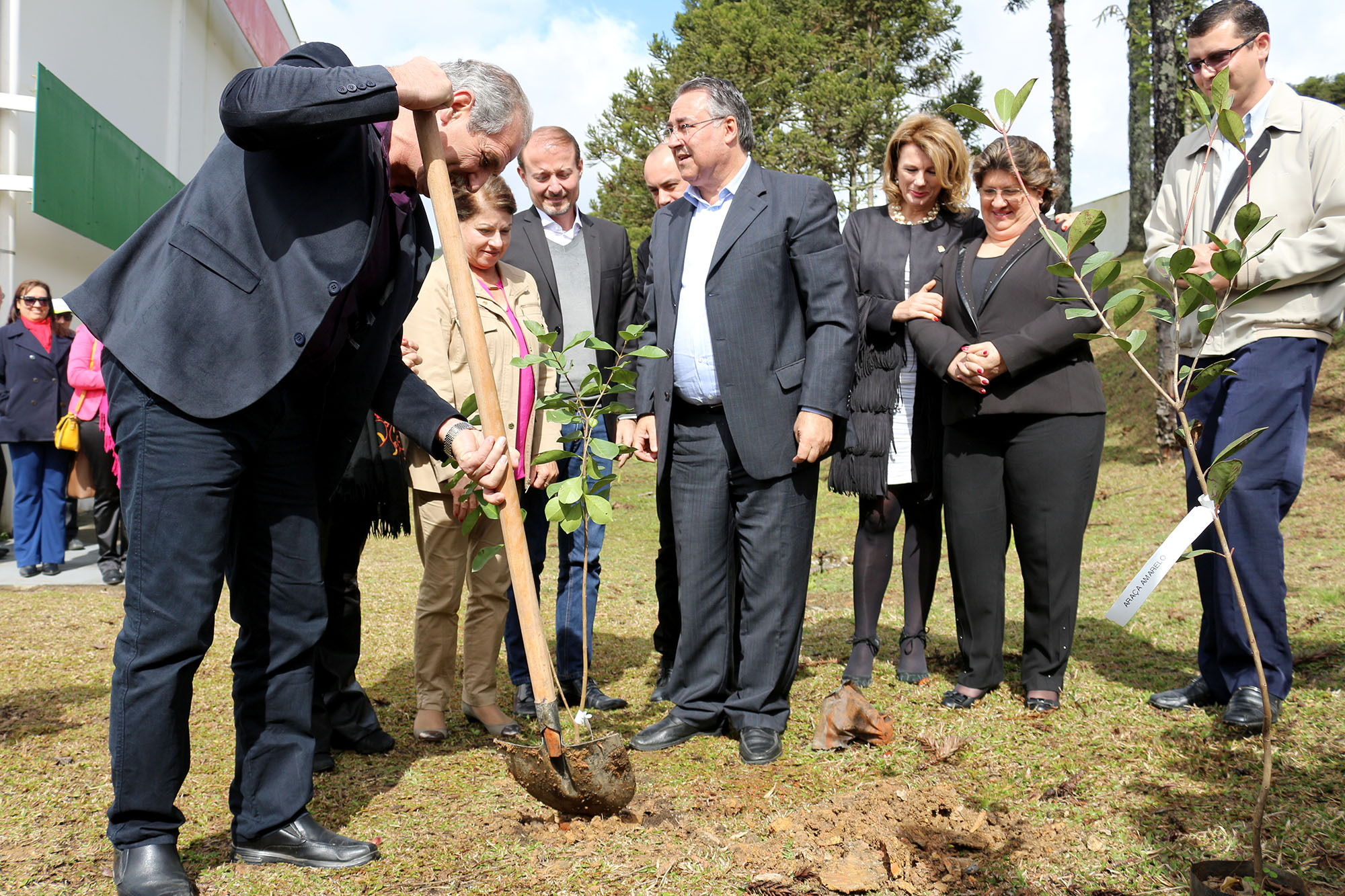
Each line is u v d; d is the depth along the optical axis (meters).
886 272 3.88
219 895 2.17
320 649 3.09
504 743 2.43
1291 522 6.27
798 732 3.27
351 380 2.43
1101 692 3.45
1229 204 3.15
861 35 24.48
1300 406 3.02
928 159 3.85
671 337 3.35
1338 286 2.97
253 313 2.15
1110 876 2.10
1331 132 2.97
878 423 3.78
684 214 3.45
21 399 6.51
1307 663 3.49
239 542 2.34
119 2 11.37
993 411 3.37
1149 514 7.49
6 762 3.04
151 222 2.28
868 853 2.24
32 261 9.20
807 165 21.27
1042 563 3.36
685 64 24.11
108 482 6.34
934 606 5.23
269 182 2.17
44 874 2.28
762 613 3.16
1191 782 2.58
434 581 3.31
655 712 3.68
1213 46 3.16
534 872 2.23
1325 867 2.05
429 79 2.08
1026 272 3.44
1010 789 2.63
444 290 3.36
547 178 4.28
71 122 9.10
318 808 2.68
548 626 4.84
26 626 5.00
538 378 3.69
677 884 2.15
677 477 3.36
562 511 2.73
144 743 2.12
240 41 16.31
